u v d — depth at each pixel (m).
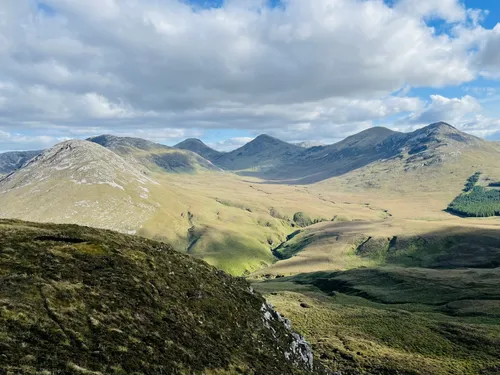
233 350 35.47
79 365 21.23
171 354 27.78
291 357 46.38
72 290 28.86
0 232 36.06
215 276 52.44
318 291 174.25
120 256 39.59
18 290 25.97
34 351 20.41
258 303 53.84
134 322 29.25
